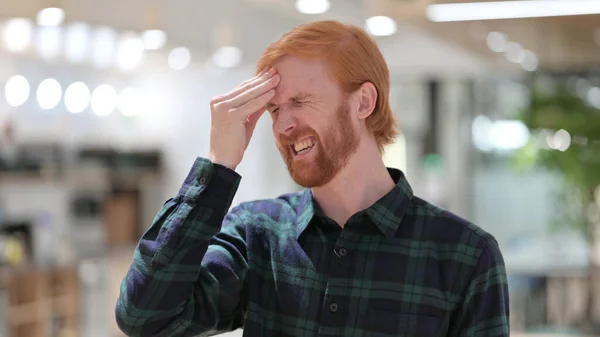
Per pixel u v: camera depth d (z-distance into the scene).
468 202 8.11
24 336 5.77
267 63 1.66
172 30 5.07
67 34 5.12
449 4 2.99
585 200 6.65
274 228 1.76
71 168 7.24
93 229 7.35
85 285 6.39
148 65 7.09
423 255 1.64
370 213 1.65
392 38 6.43
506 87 7.91
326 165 1.61
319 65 1.61
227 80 7.82
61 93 5.82
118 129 7.82
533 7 3.01
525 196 7.92
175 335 1.67
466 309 1.62
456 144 8.09
